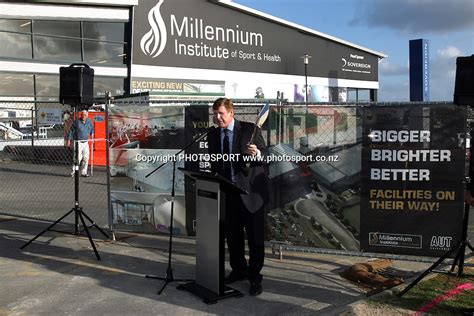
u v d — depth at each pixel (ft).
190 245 21.97
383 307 14.55
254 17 116.06
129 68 85.81
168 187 21.54
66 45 78.69
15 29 73.00
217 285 15.40
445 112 17.15
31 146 56.13
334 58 144.25
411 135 17.58
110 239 22.75
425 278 17.13
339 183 18.66
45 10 75.61
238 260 17.07
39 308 14.69
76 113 22.47
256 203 16.07
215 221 15.38
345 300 15.42
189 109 20.83
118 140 21.99
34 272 18.02
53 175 47.32
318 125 18.76
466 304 14.75
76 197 22.48
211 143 16.42
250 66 115.75
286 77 126.52
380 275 17.87
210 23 104.73
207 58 104.01
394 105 17.71
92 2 79.66
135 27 86.38
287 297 15.67
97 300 15.34
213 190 15.37
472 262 18.90
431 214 17.66
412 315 13.98
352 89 154.40
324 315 14.16
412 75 94.99
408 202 17.87
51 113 46.85
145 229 22.12
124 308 14.71
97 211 29.81
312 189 19.04
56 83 76.59
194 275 17.81
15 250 20.94
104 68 83.05
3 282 16.93
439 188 17.48
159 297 15.62
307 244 19.29
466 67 14.61
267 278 17.49
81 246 21.59
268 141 19.27
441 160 17.37
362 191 18.35
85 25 80.69
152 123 21.42
